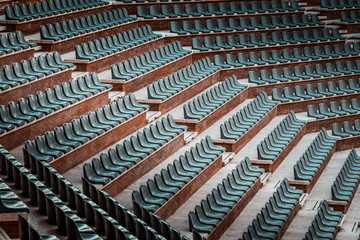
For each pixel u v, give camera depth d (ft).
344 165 58.34
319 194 54.80
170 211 43.39
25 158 38.32
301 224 48.62
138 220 33.47
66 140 44.62
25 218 26.13
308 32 81.51
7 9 60.29
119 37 66.74
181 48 72.02
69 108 49.39
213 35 77.15
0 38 53.57
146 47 70.18
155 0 78.18
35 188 31.58
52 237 25.81
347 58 79.82
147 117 56.13
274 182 54.29
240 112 61.57
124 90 58.49
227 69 72.38
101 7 73.56
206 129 59.67
